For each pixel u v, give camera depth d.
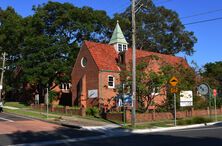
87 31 56.47
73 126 28.64
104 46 48.88
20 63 55.56
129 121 32.72
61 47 53.75
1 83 54.25
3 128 27.31
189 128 27.36
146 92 35.56
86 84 46.28
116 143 18.30
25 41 54.69
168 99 37.78
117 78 43.38
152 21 74.44
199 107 42.25
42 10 56.53
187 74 38.69
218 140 18.14
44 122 32.16
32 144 19.14
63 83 56.16
